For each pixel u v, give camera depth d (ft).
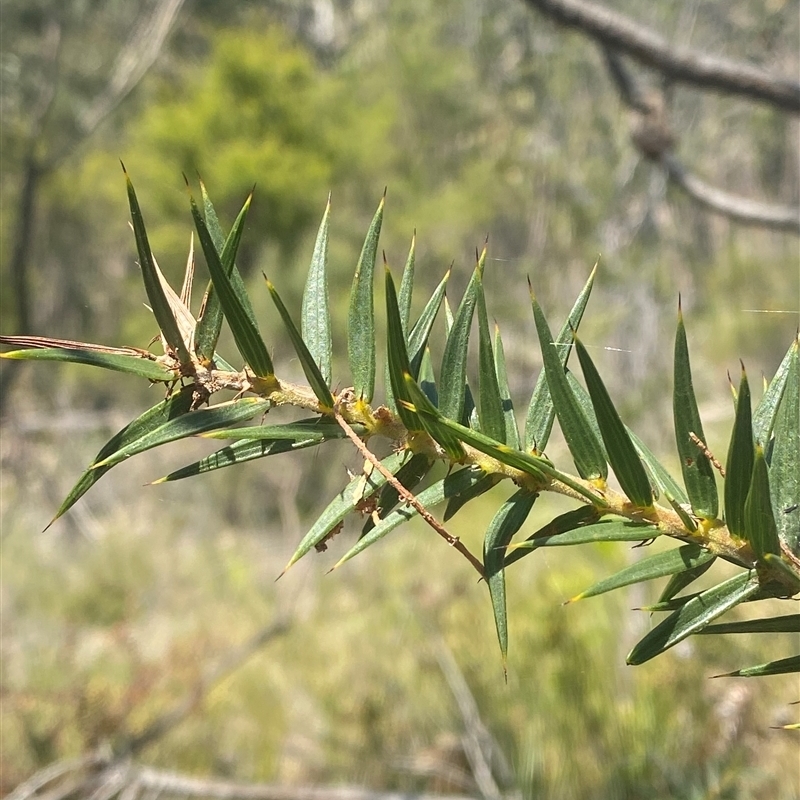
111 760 2.88
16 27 5.83
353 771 3.08
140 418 0.77
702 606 0.75
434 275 6.79
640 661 0.75
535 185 6.97
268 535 6.57
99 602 5.38
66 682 3.80
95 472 0.75
